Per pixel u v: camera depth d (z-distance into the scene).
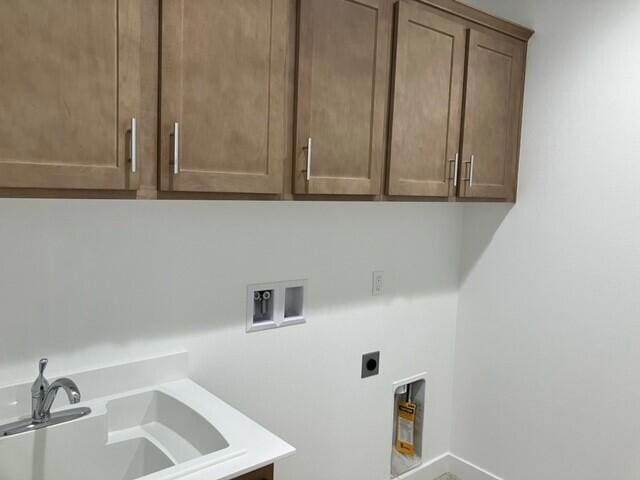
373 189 1.78
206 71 1.33
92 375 1.56
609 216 2.15
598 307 2.21
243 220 1.88
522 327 2.48
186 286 1.76
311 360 2.16
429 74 1.91
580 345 2.28
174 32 1.26
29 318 1.46
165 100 1.26
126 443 1.52
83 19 1.13
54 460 1.39
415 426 2.68
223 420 1.46
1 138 1.06
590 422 2.27
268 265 1.97
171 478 1.17
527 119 2.39
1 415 1.41
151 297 1.68
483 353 2.65
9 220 1.40
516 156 2.41
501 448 2.60
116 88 1.19
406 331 2.53
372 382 2.41
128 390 1.63
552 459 2.40
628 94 2.07
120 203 1.59
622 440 2.17
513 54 2.28
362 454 2.43
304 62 1.53
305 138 1.56
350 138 1.69
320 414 2.22
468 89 2.07
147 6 1.23
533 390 2.45
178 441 1.53
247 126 1.42
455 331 2.78
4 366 1.43
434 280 2.63
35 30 1.08
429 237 2.57
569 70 2.24
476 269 2.66
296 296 2.10
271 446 1.33
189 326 1.78
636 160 2.06
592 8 2.15
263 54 1.43
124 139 1.21
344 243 2.21
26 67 1.08
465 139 2.09
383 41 1.75
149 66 1.24
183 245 1.74
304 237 2.07
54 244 1.48
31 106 1.09
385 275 2.40
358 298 2.30
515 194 2.45
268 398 2.03
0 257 1.40
